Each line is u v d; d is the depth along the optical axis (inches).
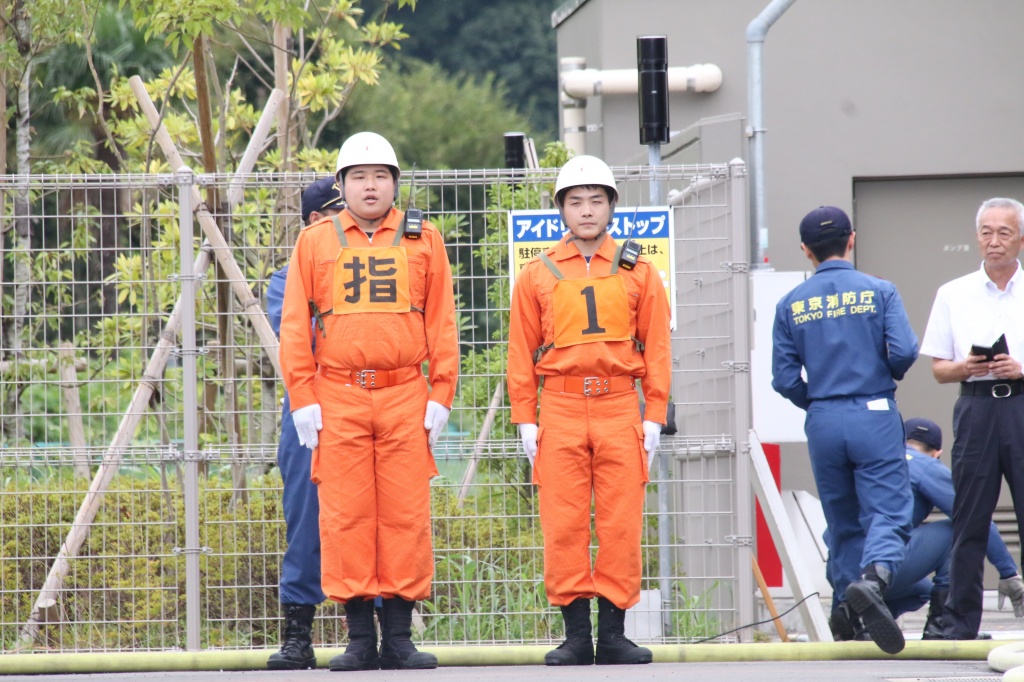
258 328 1098.1
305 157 1453.0
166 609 1099.3
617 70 1706.4
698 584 1128.2
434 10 5502.0
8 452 1065.5
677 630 1083.9
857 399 984.9
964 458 994.7
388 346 858.1
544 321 912.3
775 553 1321.4
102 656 978.1
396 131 4586.6
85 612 1096.2
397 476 864.9
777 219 1625.2
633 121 1731.1
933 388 1604.3
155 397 1239.5
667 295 968.3
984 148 1621.6
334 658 872.3
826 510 1019.3
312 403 861.8
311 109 1560.0
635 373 910.4
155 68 2529.5
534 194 1288.1
